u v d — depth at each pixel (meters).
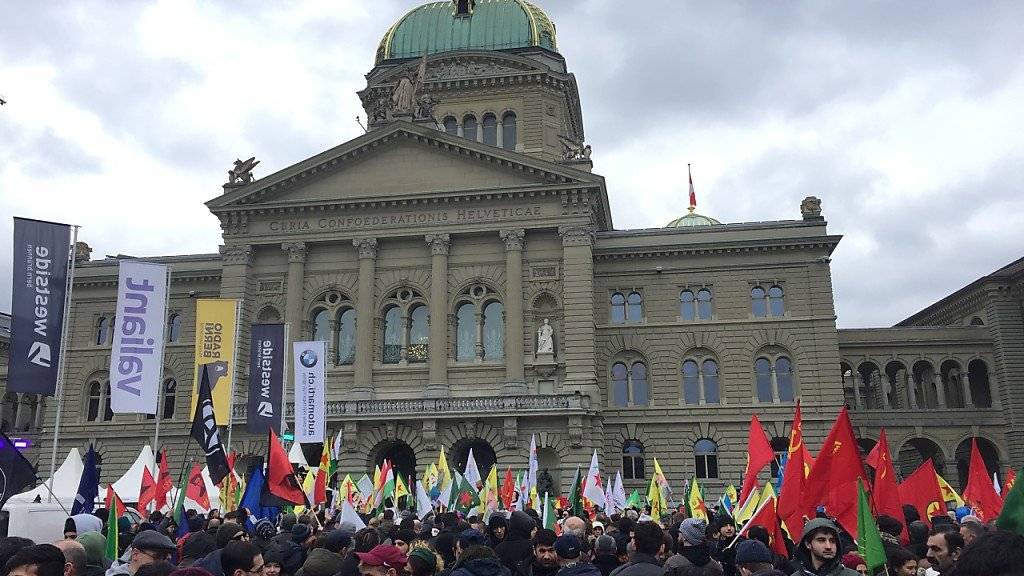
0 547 8.66
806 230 61.44
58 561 7.48
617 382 61.47
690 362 61.31
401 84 64.69
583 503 30.97
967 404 62.25
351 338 61.06
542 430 55.41
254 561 9.79
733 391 59.78
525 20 76.81
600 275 63.12
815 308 60.31
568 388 56.62
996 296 63.38
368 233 61.09
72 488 27.22
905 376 66.00
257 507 21.91
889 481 15.27
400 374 59.25
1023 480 9.81
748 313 61.00
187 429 63.53
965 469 68.06
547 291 59.19
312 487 32.28
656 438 59.75
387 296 60.81
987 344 63.22
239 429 58.66
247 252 61.88
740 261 61.88
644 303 62.22
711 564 10.90
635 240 63.03
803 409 58.62
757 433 20.03
